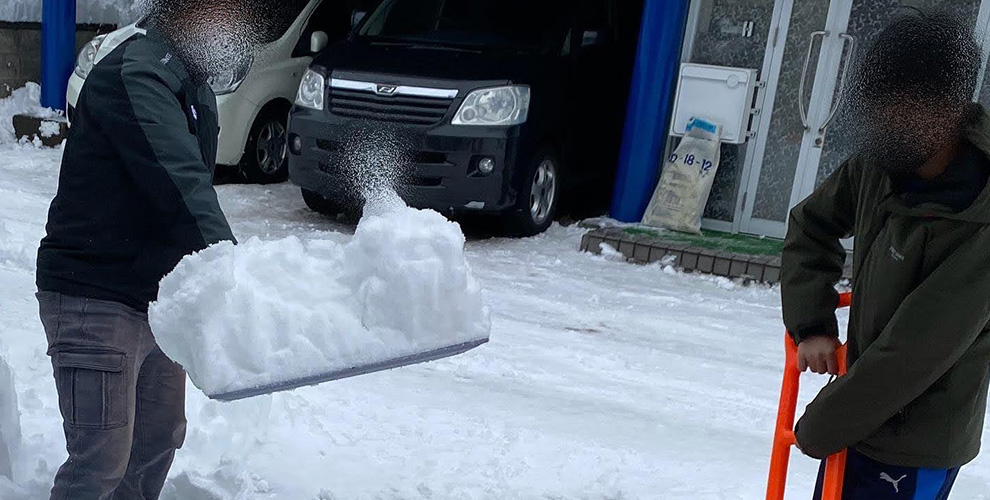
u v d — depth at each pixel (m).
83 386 2.54
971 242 2.10
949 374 2.26
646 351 5.89
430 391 4.82
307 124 8.19
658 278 7.76
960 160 2.12
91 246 2.53
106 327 2.54
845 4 8.29
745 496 3.87
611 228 8.66
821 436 2.32
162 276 2.55
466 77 8.02
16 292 5.85
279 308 2.12
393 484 3.76
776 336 6.49
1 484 3.29
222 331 2.09
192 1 2.48
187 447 3.82
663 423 4.69
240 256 2.16
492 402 4.76
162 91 2.44
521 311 6.55
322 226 8.51
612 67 9.40
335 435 4.14
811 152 8.55
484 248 8.16
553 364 5.47
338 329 2.13
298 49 10.16
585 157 9.21
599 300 6.98
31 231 7.37
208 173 2.45
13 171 9.63
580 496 3.79
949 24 2.11
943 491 2.41
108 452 2.61
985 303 2.12
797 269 2.57
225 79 2.63
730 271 7.77
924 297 2.13
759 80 8.69
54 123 10.75
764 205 8.82
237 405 4.11
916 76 2.05
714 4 8.77
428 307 2.15
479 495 3.72
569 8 9.05
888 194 2.24
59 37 10.92
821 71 8.43
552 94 8.45
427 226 2.19
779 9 8.55
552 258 8.03
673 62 8.82
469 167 7.94
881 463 2.36
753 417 4.90
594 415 4.71
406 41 8.81
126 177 2.48
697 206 8.70
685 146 8.76
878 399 2.21
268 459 3.88
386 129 7.84
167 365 2.90
